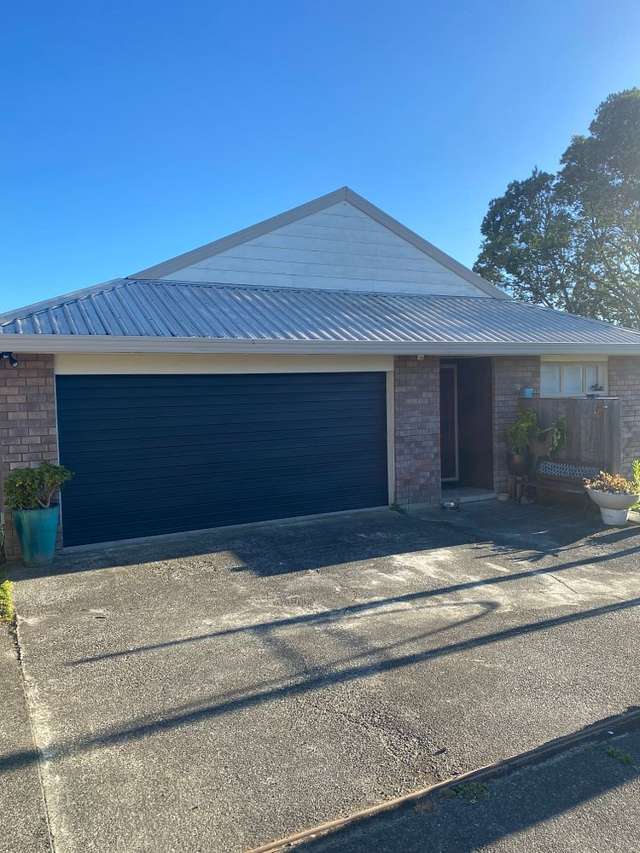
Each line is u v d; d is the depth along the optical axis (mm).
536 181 29422
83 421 8367
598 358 12672
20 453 7914
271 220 11961
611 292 28125
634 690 4293
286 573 7070
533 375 11891
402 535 8812
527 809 3111
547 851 2828
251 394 9492
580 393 12680
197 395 9086
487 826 2994
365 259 12844
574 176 27594
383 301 12219
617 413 9773
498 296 14391
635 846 2854
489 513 10258
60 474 7527
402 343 9406
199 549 8156
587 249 27828
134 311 9086
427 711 4031
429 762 3494
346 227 12648
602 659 4789
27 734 3771
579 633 5289
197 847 2861
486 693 4258
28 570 7293
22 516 7328
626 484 9344
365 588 6512
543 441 10914
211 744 3676
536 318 12914
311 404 9977
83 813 3076
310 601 6129
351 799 3189
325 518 9938
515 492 11234
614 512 9172
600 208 26500
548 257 28891
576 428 10352
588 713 4000
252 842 2896
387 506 10664
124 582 6812
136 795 3215
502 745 3652
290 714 4004
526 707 4074
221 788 3275
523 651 4934
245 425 9453
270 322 9453
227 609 5934
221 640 5195
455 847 2859
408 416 10688
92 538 8438
